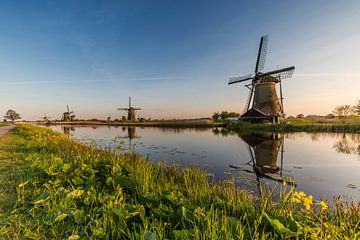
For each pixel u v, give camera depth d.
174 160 9.17
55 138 10.87
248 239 2.25
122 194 3.53
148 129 36.03
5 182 4.12
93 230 2.32
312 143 15.14
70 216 2.68
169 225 2.60
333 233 2.27
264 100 28.83
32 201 3.11
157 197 3.20
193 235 2.14
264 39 29.80
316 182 6.12
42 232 2.46
